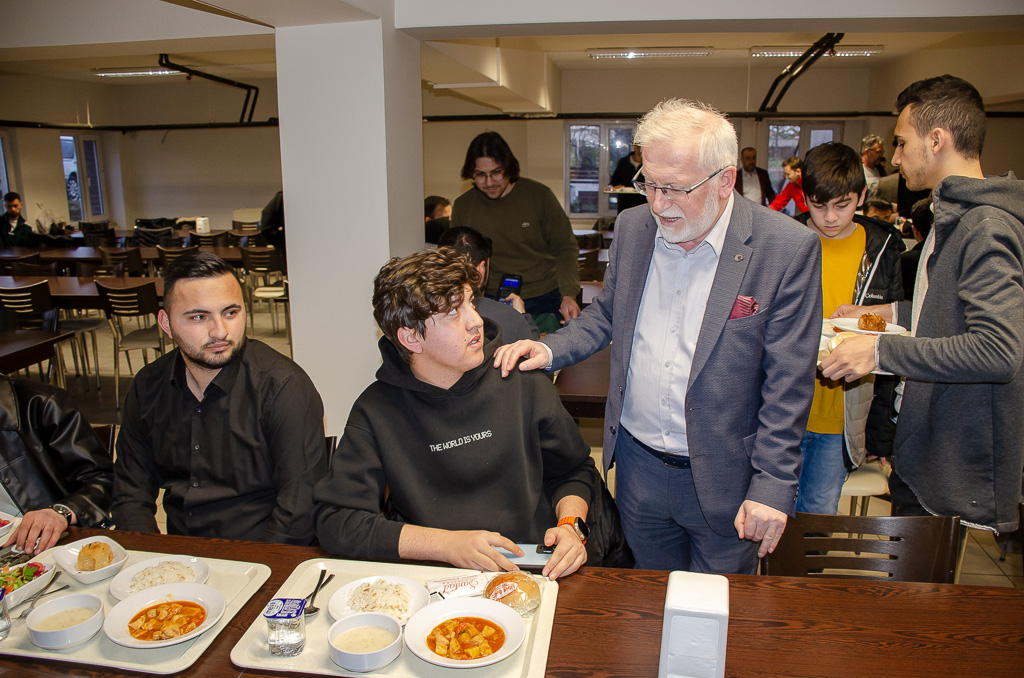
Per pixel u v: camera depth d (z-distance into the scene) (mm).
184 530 1765
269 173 12602
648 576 1335
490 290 3598
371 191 3219
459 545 1330
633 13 3148
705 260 1549
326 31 3139
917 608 1237
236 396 1703
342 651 1065
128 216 13031
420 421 1456
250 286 8094
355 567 1356
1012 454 1634
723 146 1385
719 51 9234
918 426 1730
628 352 1680
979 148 1670
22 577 1329
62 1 3869
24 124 10219
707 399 1533
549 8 3180
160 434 1760
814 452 2283
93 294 5086
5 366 3375
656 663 1101
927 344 1513
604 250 8047
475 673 1073
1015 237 1507
